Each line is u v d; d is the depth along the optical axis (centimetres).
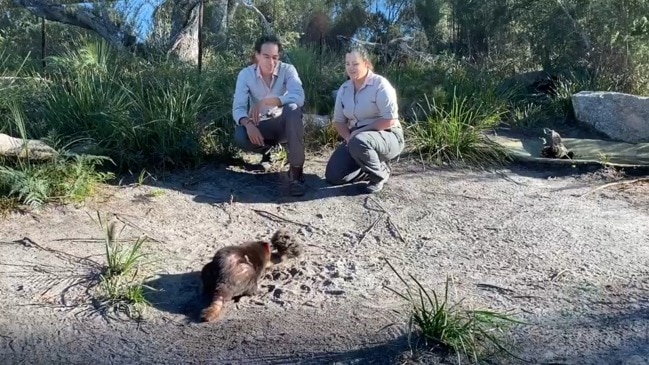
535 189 347
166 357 201
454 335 202
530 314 224
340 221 301
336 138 401
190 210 307
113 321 221
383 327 215
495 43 678
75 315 223
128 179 334
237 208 311
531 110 471
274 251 259
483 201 328
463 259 266
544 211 315
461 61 602
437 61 585
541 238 285
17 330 214
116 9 613
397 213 310
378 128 328
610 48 543
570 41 581
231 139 365
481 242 282
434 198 329
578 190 346
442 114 411
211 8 724
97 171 334
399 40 757
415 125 396
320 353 203
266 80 337
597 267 258
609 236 287
